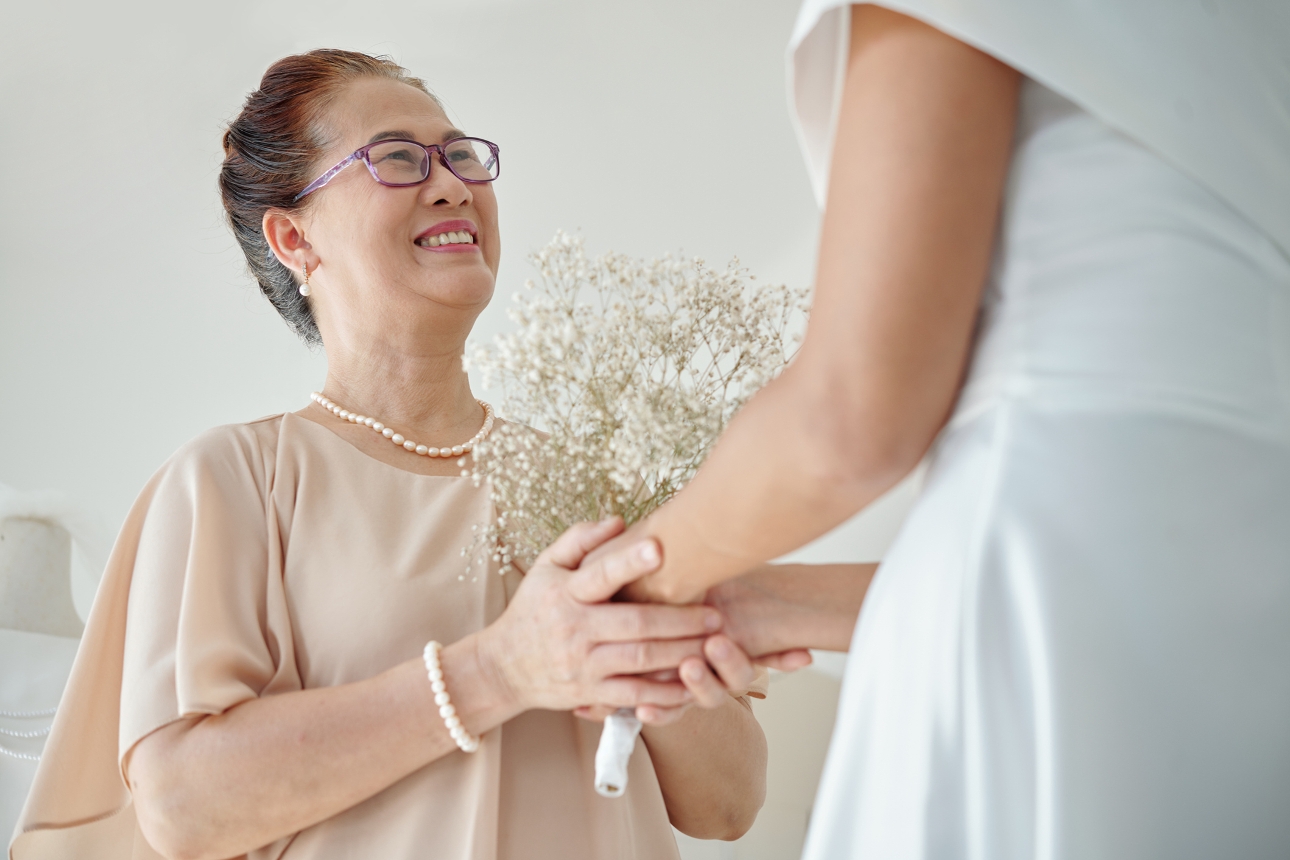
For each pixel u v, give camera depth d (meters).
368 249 1.55
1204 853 0.67
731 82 3.70
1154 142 0.73
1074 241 0.75
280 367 3.97
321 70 1.67
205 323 3.95
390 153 1.58
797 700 3.26
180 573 1.37
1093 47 0.73
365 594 1.38
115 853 1.47
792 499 0.79
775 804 3.16
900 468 0.74
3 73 3.50
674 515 0.95
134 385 3.96
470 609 1.40
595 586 1.07
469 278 1.56
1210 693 0.68
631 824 1.42
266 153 1.65
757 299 1.29
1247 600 0.69
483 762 1.31
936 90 0.70
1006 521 0.71
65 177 3.74
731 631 1.13
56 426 3.93
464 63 3.69
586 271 1.22
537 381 1.17
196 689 1.25
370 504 1.47
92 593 3.41
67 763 1.38
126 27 3.47
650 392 1.19
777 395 0.77
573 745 1.42
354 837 1.30
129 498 3.92
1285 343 0.74
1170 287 0.73
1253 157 0.76
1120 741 0.66
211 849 1.26
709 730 1.49
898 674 0.74
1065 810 0.65
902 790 0.72
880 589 0.79
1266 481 0.71
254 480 1.48
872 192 0.70
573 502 1.26
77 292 3.94
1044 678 0.67
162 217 3.85
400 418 1.61
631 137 3.80
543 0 3.54
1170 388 0.72
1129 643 0.68
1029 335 0.76
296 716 1.24
